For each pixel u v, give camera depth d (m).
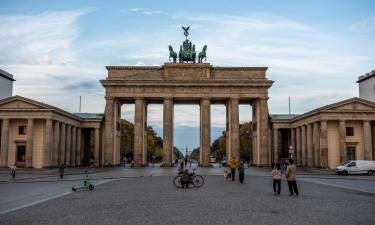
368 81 138.12
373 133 116.00
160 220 25.58
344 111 111.25
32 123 114.31
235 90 134.50
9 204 34.69
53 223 24.58
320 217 26.95
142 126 133.50
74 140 134.25
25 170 104.94
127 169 116.50
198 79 134.25
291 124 143.00
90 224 24.17
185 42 139.88
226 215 27.70
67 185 57.78
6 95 137.12
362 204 34.41
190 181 52.47
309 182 64.69
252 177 79.12
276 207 32.12
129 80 133.12
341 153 110.69
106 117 133.12
